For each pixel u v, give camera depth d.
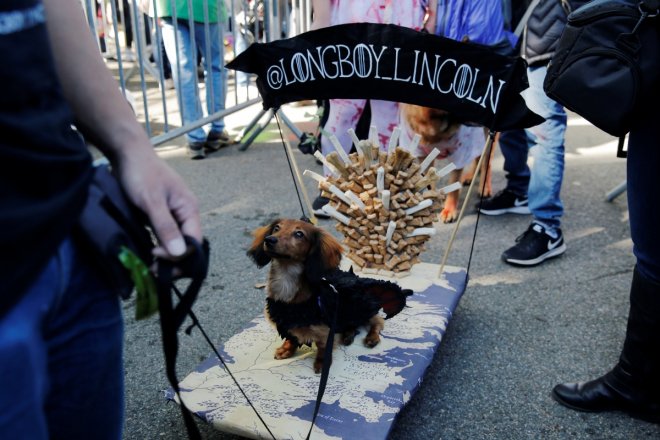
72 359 0.90
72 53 1.03
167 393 1.92
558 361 2.47
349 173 2.71
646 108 1.76
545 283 3.12
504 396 2.26
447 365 2.44
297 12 5.26
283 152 5.32
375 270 2.71
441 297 2.50
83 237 0.88
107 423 1.00
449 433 2.08
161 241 0.99
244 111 6.55
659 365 2.04
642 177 1.84
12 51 0.73
